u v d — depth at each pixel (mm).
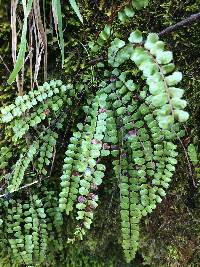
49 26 189
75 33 189
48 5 184
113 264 236
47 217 219
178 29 177
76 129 199
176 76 134
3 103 203
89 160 171
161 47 138
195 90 185
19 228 209
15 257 213
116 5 177
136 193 177
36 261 221
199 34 178
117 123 176
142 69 139
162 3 176
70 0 160
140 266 233
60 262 237
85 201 176
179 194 205
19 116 182
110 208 222
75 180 177
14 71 159
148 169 177
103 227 228
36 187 212
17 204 208
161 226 215
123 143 178
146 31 181
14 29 174
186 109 187
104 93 174
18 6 181
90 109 180
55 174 216
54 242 228
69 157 177
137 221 179
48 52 194
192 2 175
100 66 179
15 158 211
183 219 210
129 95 171
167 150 168
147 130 182
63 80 196
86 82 186
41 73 198
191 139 191
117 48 161
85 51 189
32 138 203
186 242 213
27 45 191
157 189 174
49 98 182
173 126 164
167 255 218
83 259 236
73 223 228
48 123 197
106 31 165
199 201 204
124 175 180
